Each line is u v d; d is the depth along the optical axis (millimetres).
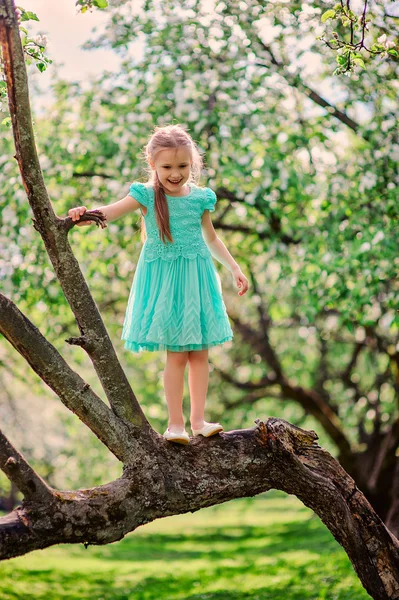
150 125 9625
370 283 9141
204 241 4789
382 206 9266
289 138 9789
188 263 4621
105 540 4137
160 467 4422
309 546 16078
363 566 5051
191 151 4617
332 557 13023
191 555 17656
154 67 9781
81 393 4258
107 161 10117
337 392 17781
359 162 9625
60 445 18047
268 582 11750
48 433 18062
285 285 12008
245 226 11789
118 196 9508
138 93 9914
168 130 4641
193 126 9617
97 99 10195
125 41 9711
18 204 9469
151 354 14117
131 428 4406
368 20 5883
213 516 29609
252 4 9273
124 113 9914
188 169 4605
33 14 5234
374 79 9102
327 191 9516
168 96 9742
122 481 4301
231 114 9453
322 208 9469
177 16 9633
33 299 10125
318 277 9359
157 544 20375
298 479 4801
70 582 12570
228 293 15242
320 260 9266
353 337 16500
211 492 4520
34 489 3916
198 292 4605
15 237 9594
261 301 14375
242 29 9383
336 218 9508
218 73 9523
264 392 16250
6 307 4066
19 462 3857
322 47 8992
